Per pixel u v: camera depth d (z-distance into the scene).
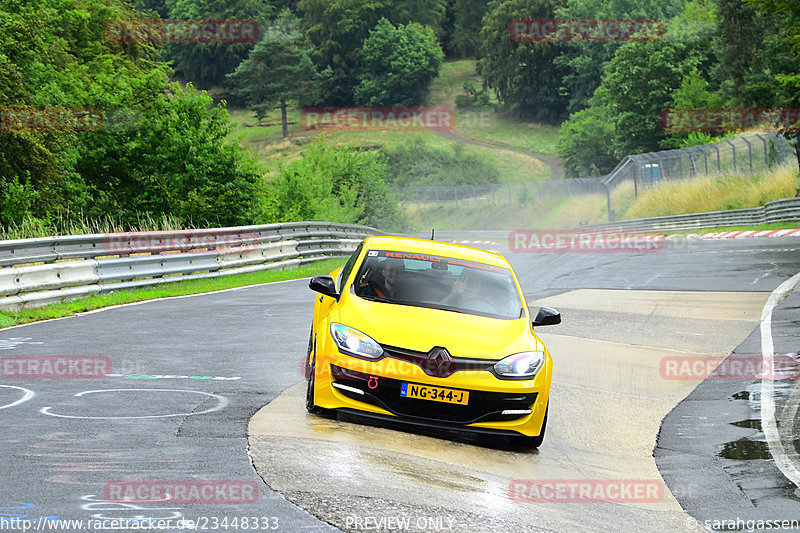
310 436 24.91
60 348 39.97
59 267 60.09
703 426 32.34
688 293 71.31
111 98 126.56
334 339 27.44
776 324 54.56
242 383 33.00
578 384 38.94
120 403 28.23
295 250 105.31
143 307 59.41
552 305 66.25
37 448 22.06
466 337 27.62
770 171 184.00
